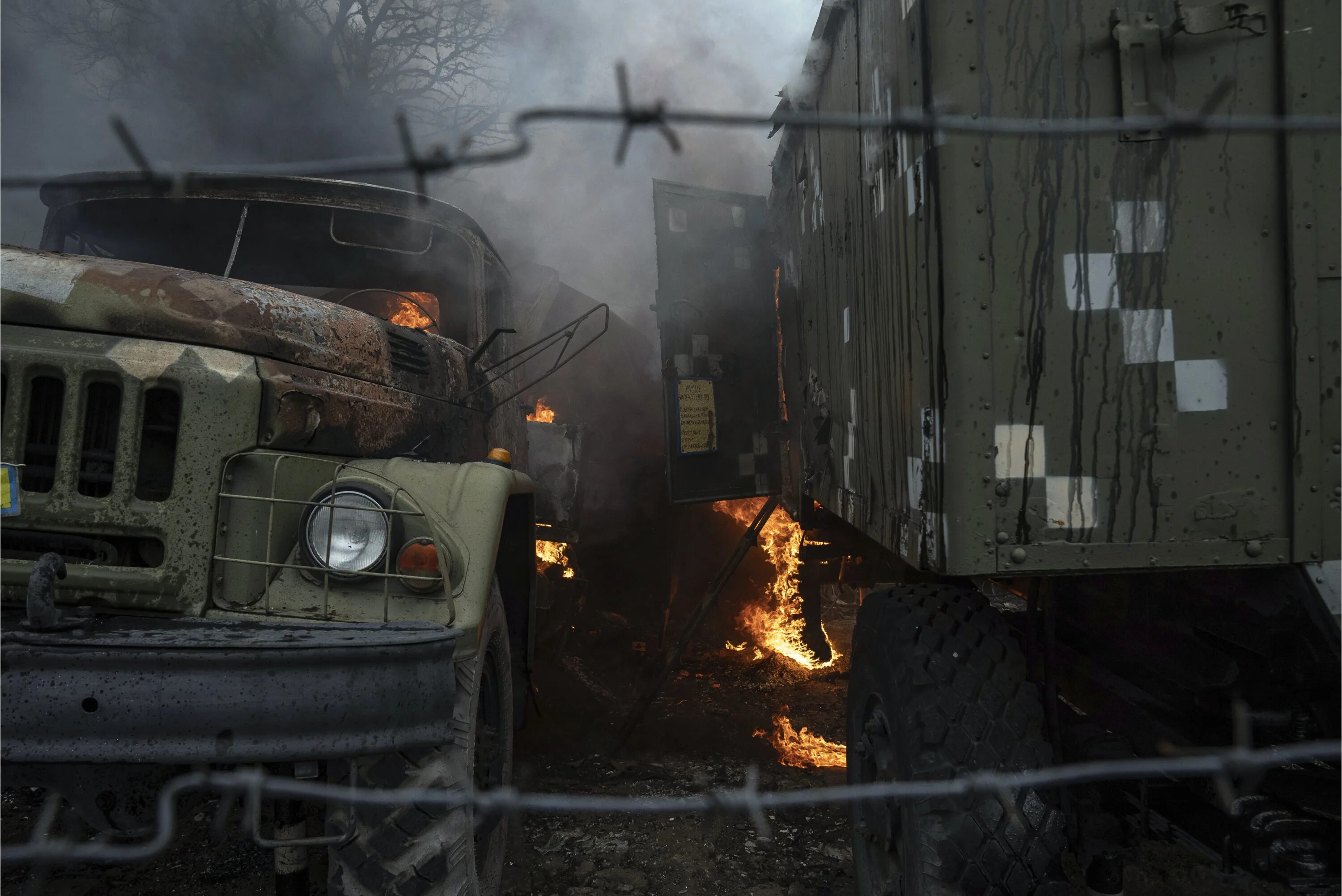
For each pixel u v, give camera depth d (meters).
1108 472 1.91
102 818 1.80
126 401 2.13
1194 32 1.89
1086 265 1.92
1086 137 1.92
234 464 2.18
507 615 3.38
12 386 2.11
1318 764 1.95
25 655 1.67
